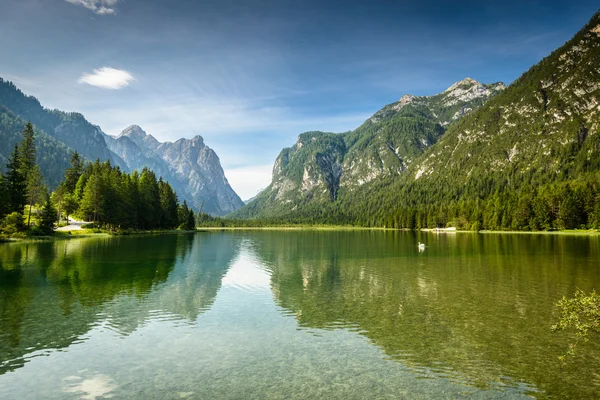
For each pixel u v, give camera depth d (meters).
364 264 55.62
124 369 17.59
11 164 97.06
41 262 51.12
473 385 16.09
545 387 15.90
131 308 28.59
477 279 41.50
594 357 19.02
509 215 159.38
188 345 20.84
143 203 136.25
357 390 15.59
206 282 39.94
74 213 125.38
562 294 33.53
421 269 49.72
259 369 17.67
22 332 22.70
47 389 15.55
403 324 24.83
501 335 22.53
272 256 68.00
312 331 23.42
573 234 133.62
